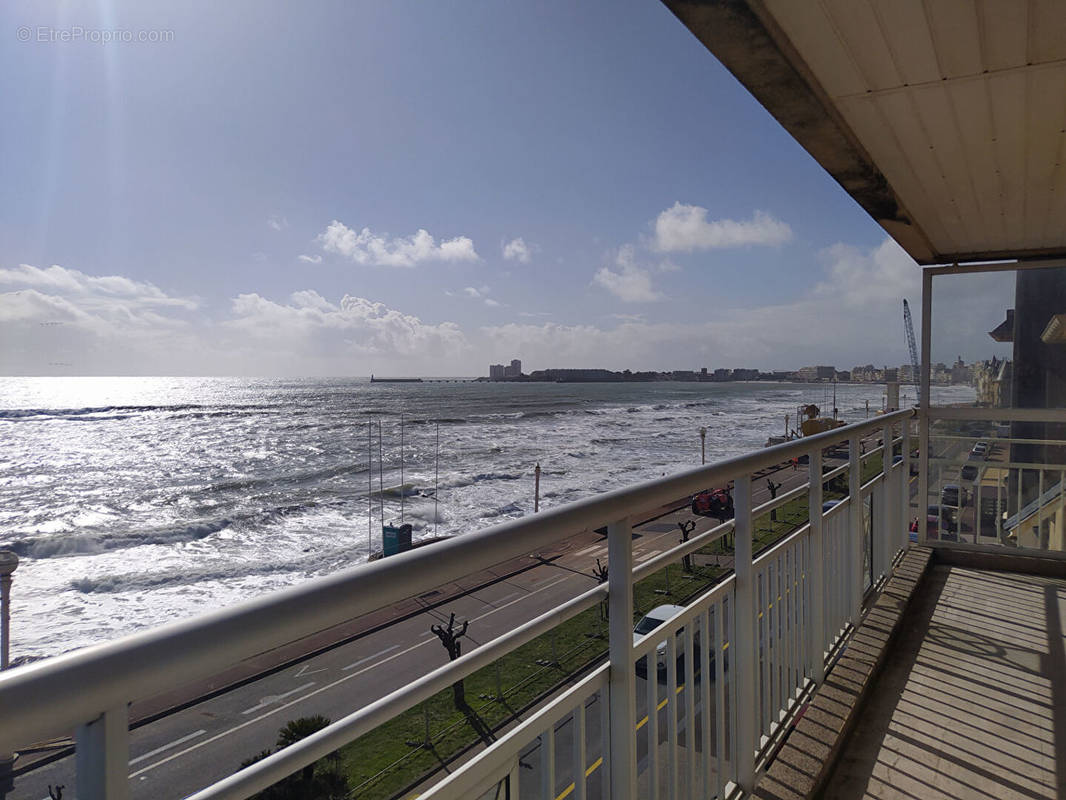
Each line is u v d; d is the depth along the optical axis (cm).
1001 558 446
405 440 8231
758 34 178
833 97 225
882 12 175
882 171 298
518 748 106
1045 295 454
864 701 273
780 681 234
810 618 261
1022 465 451
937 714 265
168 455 7469
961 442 474
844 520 319
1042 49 193
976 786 220
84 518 4316
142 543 3591
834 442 276
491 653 93
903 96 224
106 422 11475
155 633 54
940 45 191
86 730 52
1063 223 376
